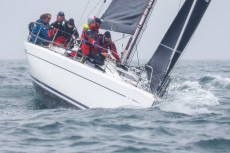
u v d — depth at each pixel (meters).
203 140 29.41
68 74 38.72
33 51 41.72
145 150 27.30
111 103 37.66
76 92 38.66
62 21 44.25
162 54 40.34
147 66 40.72
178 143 28.97
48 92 41.09
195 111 39.41
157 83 39.97
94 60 40.25
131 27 40.28
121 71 41.50
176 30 40.00
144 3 40.38
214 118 36.38
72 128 31.88
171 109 39.22
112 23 41.03
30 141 28.61
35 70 41.94
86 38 40.12
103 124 33.12
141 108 37.88
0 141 28.33
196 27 39.81
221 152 27.45
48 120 34.25
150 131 31.67
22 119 35.12
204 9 39.50
